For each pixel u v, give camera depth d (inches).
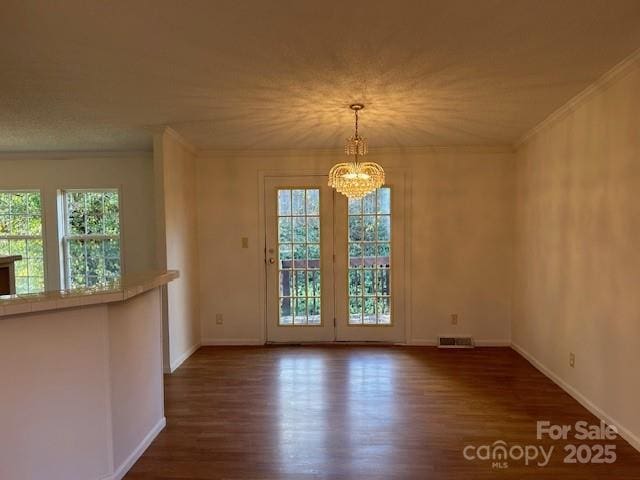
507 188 178.2
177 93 108.3
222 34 76.8
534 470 87.4
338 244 185.3
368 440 100.4
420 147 178.4
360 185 123.4
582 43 81.9
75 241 200.7
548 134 140.0
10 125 141.4
